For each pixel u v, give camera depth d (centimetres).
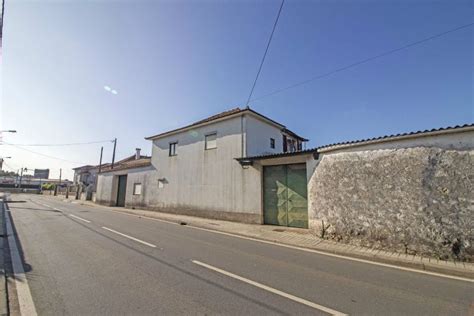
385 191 686
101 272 477
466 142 570
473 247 541
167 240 783
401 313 339
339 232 780
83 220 1216
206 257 595
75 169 4928
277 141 1614
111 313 324
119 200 2305
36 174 8988
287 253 659
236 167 1302
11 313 326
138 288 404
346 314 334
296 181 1091
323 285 434
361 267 545
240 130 1330
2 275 450
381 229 681
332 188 822
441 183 592
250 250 680
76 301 357
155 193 1833
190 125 1569
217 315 322
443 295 400
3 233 849
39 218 1257
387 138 693
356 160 766
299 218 1059
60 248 656
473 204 547
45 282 427
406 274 501
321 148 884
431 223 597
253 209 1193
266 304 357
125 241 751
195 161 1542
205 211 1416
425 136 630
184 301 361
